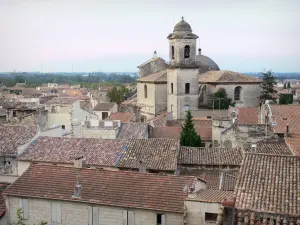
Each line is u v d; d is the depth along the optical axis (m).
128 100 133.75
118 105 126.00
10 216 37.72
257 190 26.95
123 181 37.38
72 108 80.50
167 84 104.75
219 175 49.34
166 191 35.38
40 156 51.06
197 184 37.19
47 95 133.12
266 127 59.81
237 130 61.12
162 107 106.94
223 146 62.22
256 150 47.34
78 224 35.88
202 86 106.50
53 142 53.81
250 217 24.64
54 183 38.22
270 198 26.05
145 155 50.09
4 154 51.34
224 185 44.72
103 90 185.00
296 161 29.48
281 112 61.31
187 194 34.00
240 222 24.55
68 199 35.72
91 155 50.50
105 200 35.12
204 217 31.89
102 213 35.16
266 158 30.16
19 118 74.81
